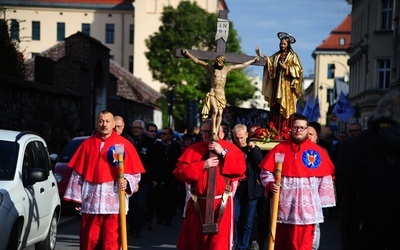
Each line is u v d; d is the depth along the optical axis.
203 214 8.30
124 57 87.75
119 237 8.92
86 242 8.93
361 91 49.03
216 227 8.09
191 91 61.06
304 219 8.29
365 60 47.31
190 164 8.27
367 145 5.29
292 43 13.29
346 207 5.31
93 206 8.83
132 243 13.17
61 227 15.26
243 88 64.69
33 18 87.00
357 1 52.94
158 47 65.94
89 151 8.98
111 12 87.69
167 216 16.22
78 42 35.28
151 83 81.56
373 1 44.97
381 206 5.12
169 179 16.11
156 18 81.94
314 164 8.38
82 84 34.00
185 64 62.38
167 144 16.88
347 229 5.31
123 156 8.72
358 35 52.34
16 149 10.40
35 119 25.86
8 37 27.11
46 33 87.12
